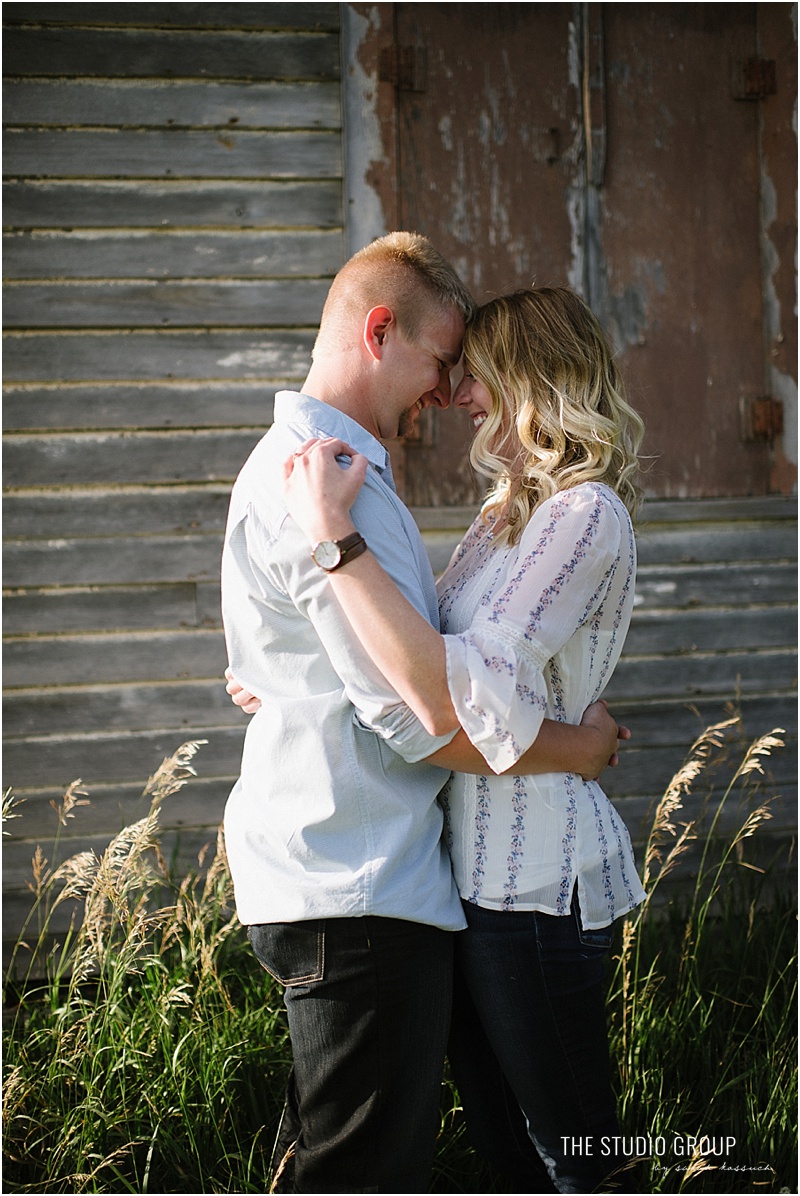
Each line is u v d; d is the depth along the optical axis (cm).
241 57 281
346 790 142
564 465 157
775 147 304
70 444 282
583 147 295
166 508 286
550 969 147
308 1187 146
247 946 255
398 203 287
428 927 145
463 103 289
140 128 280
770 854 309
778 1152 202
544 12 291
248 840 147
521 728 134
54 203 278
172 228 282
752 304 307
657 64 298
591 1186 151
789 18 302
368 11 282
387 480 154
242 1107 208
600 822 154
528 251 294
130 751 285
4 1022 252
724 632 309
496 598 143
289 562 137
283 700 145
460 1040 169
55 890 280
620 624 157
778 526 310
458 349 166
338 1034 141
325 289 288
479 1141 175
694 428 306
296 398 150
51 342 280
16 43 273
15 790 281
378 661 132
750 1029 233
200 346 285
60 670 283
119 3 276
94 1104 194
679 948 261
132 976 251
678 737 307
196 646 288
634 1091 205
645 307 301
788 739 311
